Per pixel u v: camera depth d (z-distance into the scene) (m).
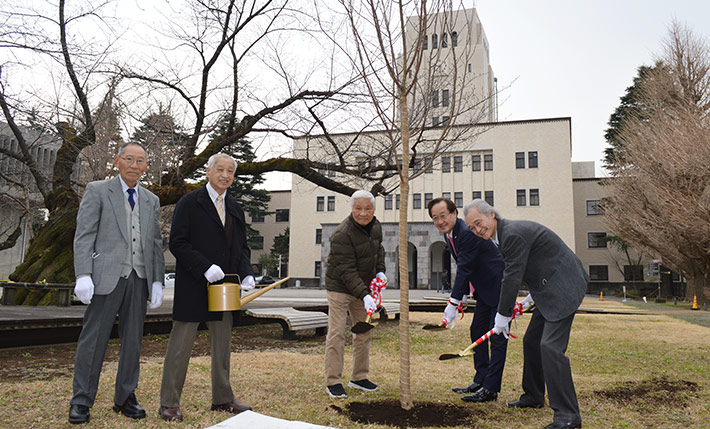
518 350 6.64
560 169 37.53
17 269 10.84
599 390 4.27
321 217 41.88
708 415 3.48
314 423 3.14
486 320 4.17
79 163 13.99
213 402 3.40
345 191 11.95
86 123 11.29
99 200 3.23
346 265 3.96
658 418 3.40
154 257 3.43
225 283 3.31
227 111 11.10
